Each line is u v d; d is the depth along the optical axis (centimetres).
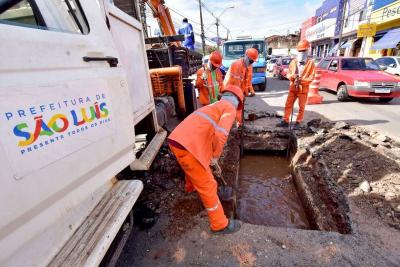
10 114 90
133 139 179
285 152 505
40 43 108
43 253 117
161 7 688
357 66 854
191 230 226
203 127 192
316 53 3036
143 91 272
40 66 106
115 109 156
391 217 234
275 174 436
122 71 169
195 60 817
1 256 91
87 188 135
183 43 867
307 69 482
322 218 265
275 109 741
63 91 114
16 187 93
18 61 96
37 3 128
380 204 252
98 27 157
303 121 586
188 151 183
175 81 455
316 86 791
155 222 239
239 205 349
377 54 1742
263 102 865
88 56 138
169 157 371
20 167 94
